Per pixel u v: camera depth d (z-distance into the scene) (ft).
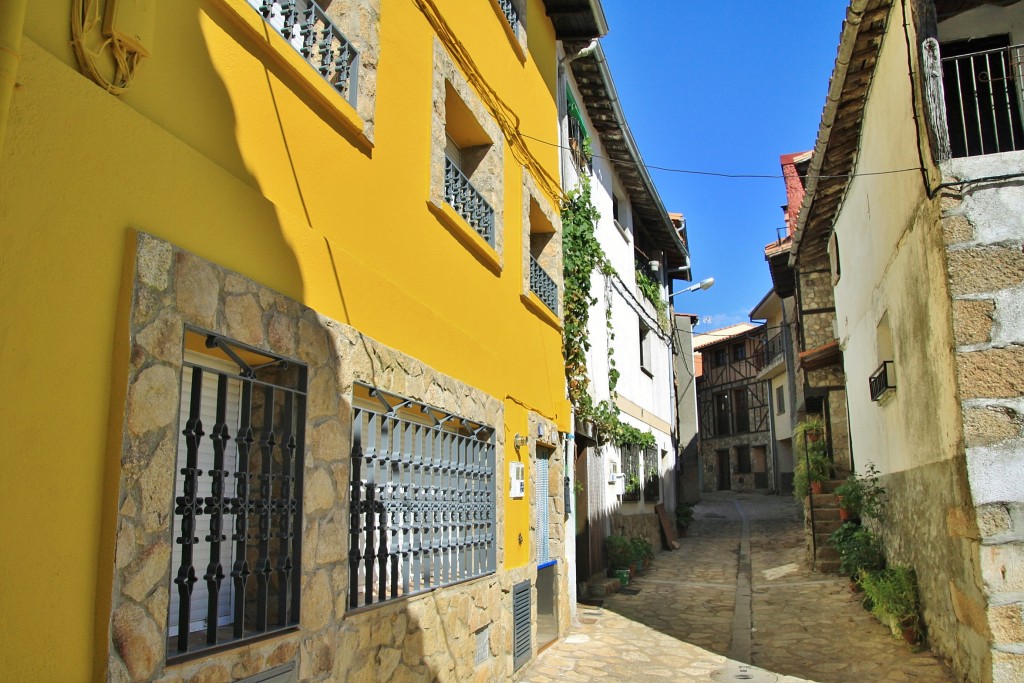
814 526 42.80
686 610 34.09
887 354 31.78
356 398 15.05
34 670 7.62
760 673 23.91
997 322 20.21
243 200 11.41
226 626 11.85
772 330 95.45
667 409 62.80
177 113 10.41
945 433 22.13
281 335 12.02
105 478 8.65
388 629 14.89
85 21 8.83
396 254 16.93
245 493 11.16
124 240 9.08
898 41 25.17
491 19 24.67
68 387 8.20
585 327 35.37
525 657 23.71
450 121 23.04
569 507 31.58
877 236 30.91
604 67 38.32
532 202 28.63
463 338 20.21
